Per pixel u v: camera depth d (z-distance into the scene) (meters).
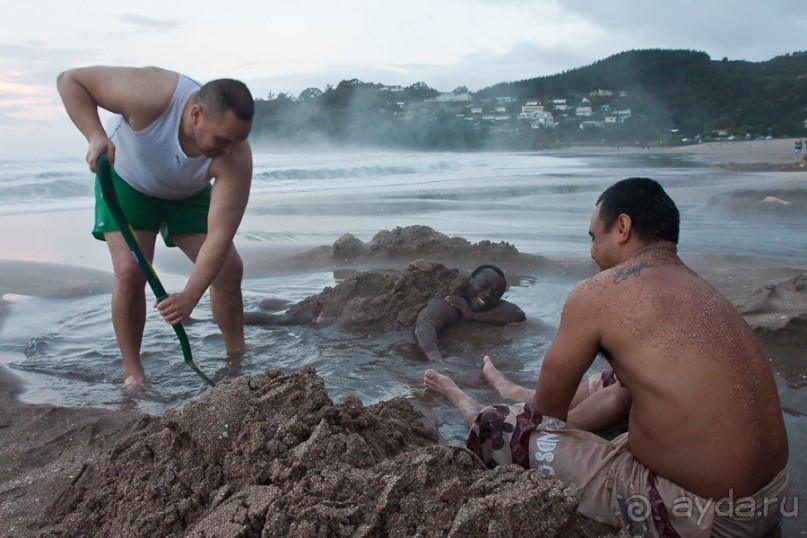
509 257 7.23
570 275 6.79
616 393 3.04
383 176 22.38
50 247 8.75
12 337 5.02
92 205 12.96
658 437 2.26
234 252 4.37
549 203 13.48
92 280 6.85
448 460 2.23
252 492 2.15
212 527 2.02
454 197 14.85
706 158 33.34
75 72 3.64
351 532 1.98
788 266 6.77
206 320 5.41
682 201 13.22
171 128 3.70
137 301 4.08
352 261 7.55
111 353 4.62
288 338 4.94
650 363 2.23
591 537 2.19
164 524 2.14
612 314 2.33
